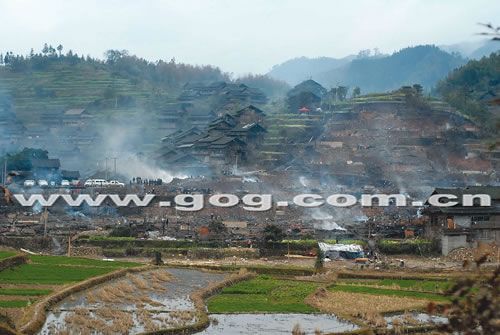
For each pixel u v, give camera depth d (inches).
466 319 768.3
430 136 7568.9
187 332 2276.1
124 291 2997.0
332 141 7672.2
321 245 4527.6
